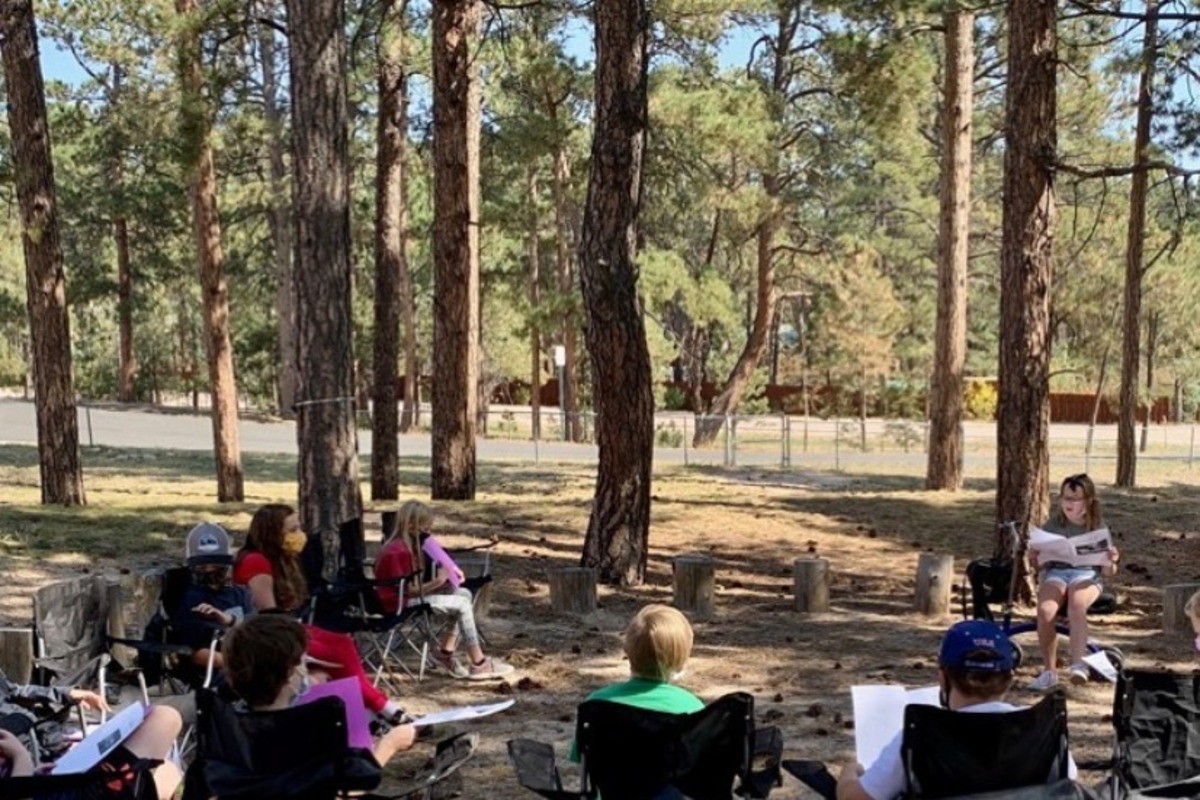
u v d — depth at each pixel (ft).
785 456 83.30
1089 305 116.37
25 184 49.42
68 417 50.96
